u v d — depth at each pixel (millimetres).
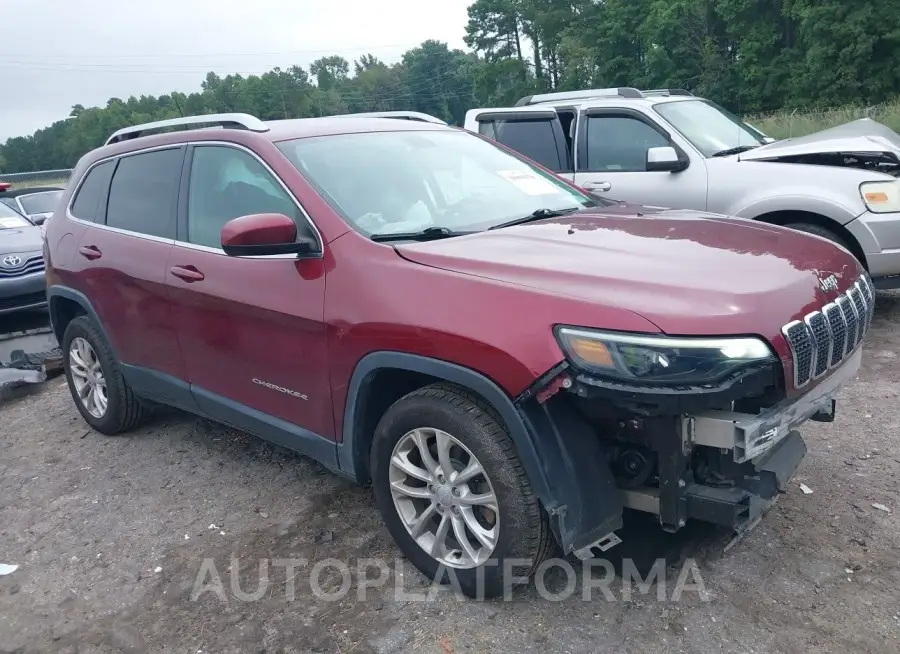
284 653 2949
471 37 79812
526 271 2898
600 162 7254
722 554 3271
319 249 3439
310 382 3496
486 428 2875
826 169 6031
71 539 3971
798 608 2916
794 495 3676
